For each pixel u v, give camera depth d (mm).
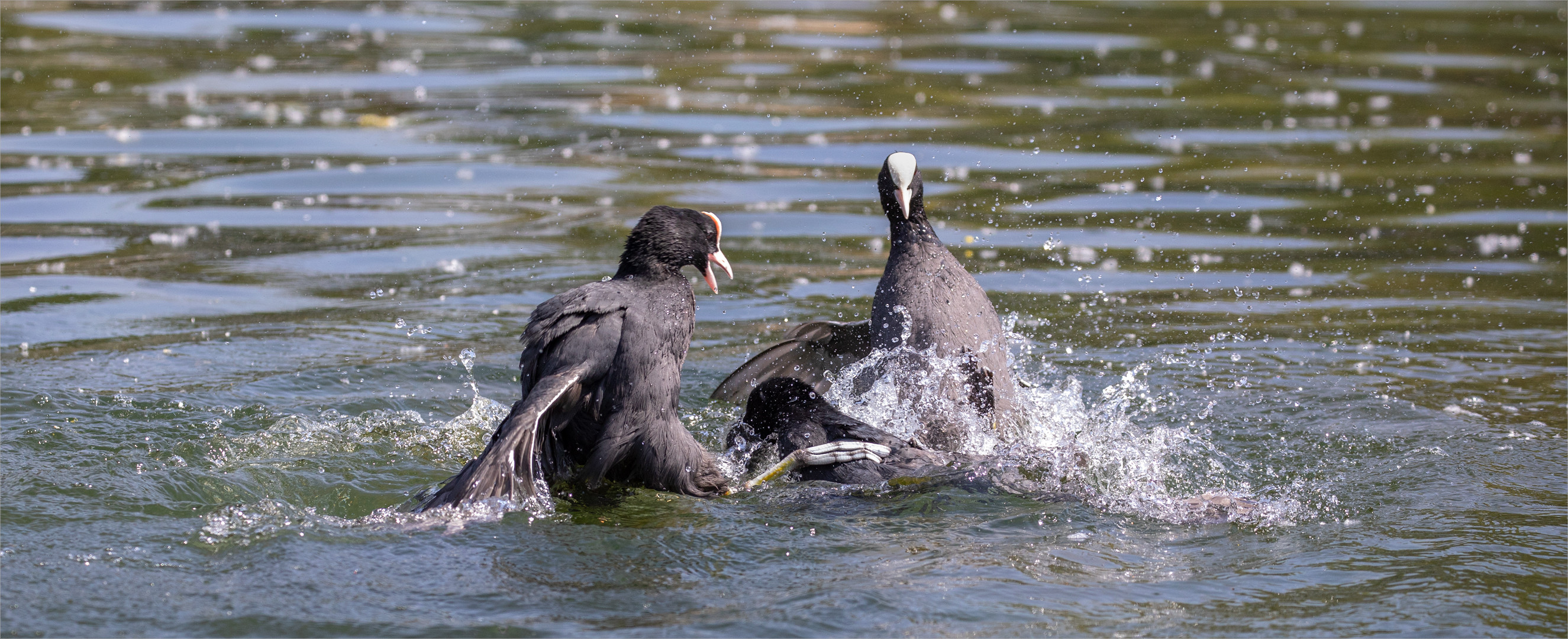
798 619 6707
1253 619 6773
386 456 9500
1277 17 32875
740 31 30094
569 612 6805
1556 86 25031
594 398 8820
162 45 27344
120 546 7555
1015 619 6738
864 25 30750
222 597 6930
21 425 9664
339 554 7543
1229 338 12766
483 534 7883
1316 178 18953
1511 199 17875
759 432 9977
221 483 8719
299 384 11164
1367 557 7641
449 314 13367
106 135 20578
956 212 17125
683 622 6668
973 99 23391
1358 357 12188
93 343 12148
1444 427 10234
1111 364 12016
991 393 9461
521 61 26547
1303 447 9836
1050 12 33000
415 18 31234
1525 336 12734
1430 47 28594
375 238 16031
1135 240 16141
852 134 20969
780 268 15086
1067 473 9023
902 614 6781
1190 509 8414
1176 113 22562
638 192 18000
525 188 18266
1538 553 7691
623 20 31344
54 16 30203
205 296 13781
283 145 20328
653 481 8984
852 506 8578
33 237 15672
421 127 21500
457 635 6516
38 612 6688
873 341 10188
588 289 8969
